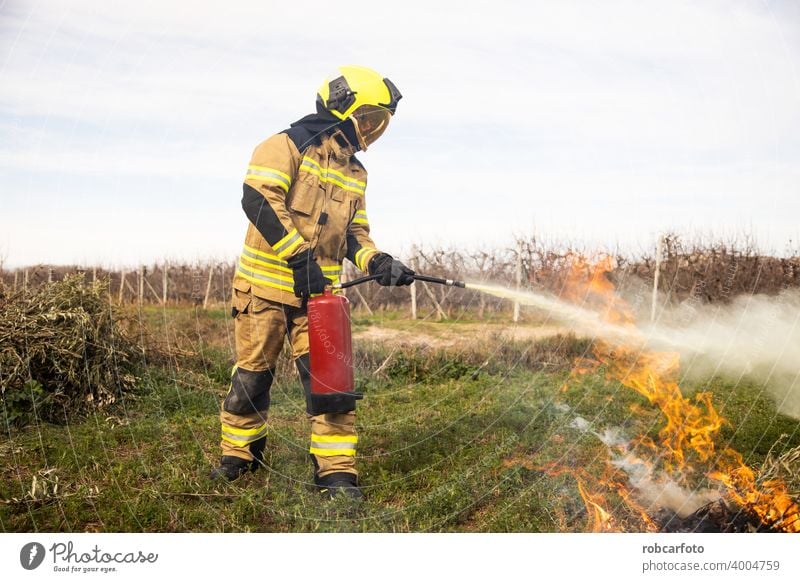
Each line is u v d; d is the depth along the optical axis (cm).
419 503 333
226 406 370
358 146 371
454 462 398
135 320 707
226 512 327
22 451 419
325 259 362
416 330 955
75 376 527
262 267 356
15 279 829
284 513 321
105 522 321
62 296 571
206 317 1090
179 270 1457
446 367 703
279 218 338
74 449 421
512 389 594
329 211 359
